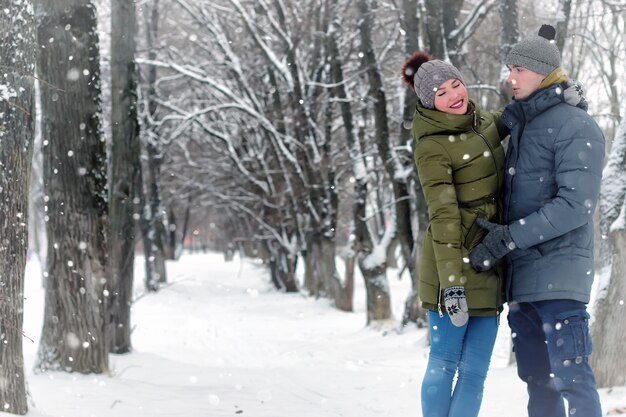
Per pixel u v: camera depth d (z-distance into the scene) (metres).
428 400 5.43
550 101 5.21
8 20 7.02
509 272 5.28
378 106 24.20
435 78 5.36
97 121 12.61
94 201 12.52
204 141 48.28
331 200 34.38
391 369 14.49
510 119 5.41
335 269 34.31
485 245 5.16
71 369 12.18
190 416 8.54
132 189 17.14
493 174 5.40
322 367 15.64
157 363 14.84
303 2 31.17
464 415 5.30
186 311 33.47
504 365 15.16
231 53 33.31
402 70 5.80
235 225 62.94
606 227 9.14
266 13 31.42
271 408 9.15
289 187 38.06
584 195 4.96
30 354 14.95
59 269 12.30
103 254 12.52
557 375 5.11
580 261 5.10
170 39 41.88
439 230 5.22
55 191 12.38
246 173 42.72
